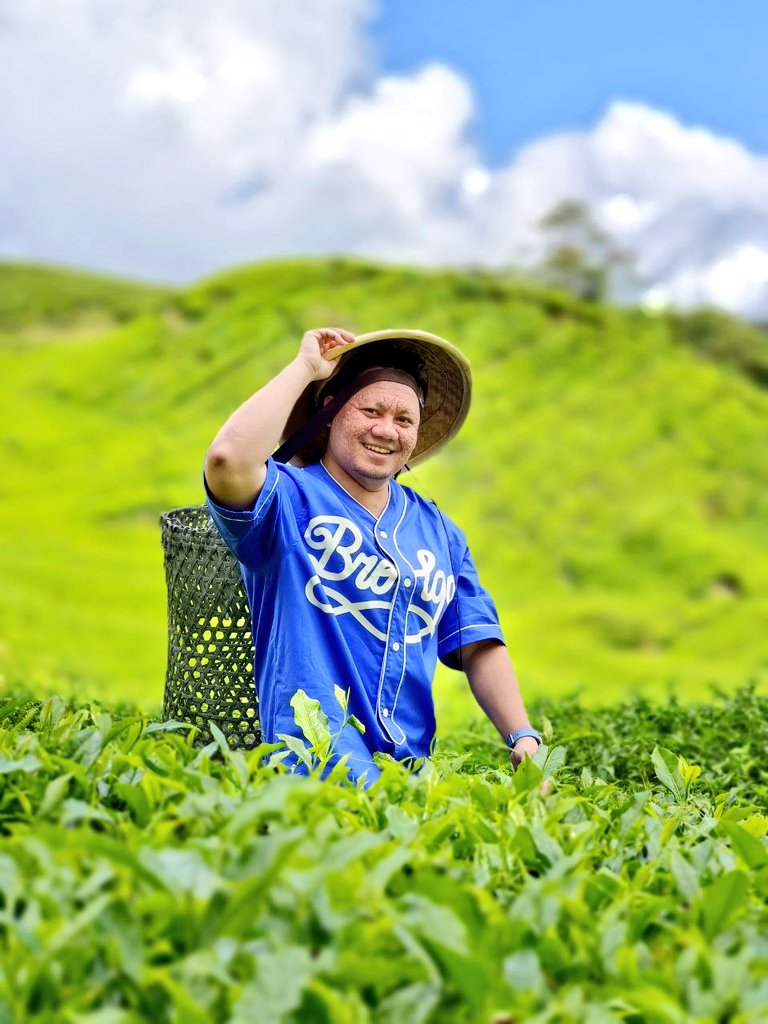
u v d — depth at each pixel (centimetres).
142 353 4294
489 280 4588
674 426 3834
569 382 4025
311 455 349
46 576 2561
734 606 2978
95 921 155
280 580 316
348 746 301
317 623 315
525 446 3672
